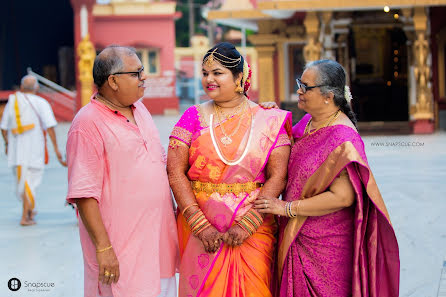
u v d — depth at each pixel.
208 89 4.22
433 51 21.58
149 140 4.17
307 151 4.20
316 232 4.16
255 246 4.23
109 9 36.66
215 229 4.15
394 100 23.53
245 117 4.28
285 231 4.22
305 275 4.20
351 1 18.69
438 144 16.80
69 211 9.88
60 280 6.28
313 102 4.17
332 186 4.06
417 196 9.88
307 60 19.59
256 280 4.20
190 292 4.24
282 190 4.29
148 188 4.07
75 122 4.00
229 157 4.19
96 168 3.96
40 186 12.22
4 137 9.12
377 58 23.70
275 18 22.36
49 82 33.00
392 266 4.16
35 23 39.59
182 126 4.31
